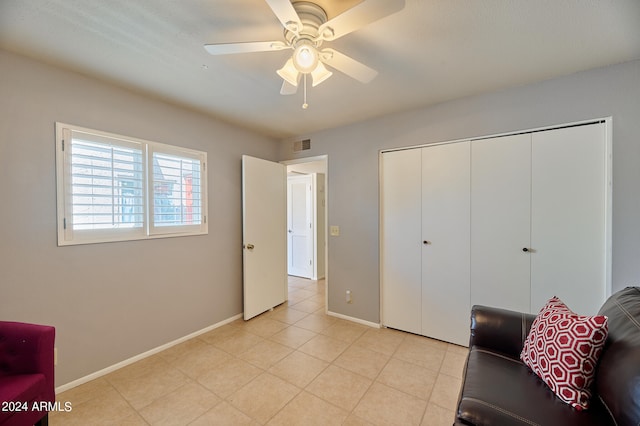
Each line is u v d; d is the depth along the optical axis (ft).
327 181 10.88
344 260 10.45
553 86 6.85
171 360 7.51
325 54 4.75
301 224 17.53
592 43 5.41
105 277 6.88
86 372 6.55
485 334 5.30
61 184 6.15
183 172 8.61
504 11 4.51
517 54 5.80
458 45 5.48
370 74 5.21
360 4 3.53
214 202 9.60
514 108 7.32
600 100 6.35
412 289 9.10
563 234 6.85
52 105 6.05
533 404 3.67
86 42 5.28
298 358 7.61
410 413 5.54
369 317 9.86
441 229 8.54
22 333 4.58
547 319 4.52
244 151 10.75
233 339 8.77
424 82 7.05
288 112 9.07
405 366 7.20
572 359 3.78
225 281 10.00
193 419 5.38
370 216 9.79
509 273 7.54
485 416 3.50
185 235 8.68
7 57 5.50
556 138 6.89
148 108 7.74
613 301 4.59
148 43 5.34
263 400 5.91
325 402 5.85
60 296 6.17
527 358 4.58
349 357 7.66
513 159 7.43
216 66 6.19
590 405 3.62
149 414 5.51
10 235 5.54
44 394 4.52
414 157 8.97
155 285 7.91
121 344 7.16
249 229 10.43
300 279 16.88
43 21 4.66
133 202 7.41
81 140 6.46
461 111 8.06
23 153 5.67
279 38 5.24
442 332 8.58
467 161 8.05
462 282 8.23
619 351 3.45
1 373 4.49
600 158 6.44
